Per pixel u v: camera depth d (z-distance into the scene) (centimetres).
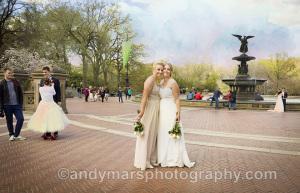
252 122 1567
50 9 4919
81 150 841
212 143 962
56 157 762
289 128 1339
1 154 794
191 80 6091
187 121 1575
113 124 1390
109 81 6231
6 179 592
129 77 6059
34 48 4397
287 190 541
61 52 5000
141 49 5447
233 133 1172
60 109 1009
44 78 1005
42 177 605
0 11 4056
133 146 895
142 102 669
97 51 5209
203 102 2812
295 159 763
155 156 700
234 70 6197
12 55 4153
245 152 838
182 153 688
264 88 6694
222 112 2238
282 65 6875
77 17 5022
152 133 679
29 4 4212
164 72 691
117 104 3114
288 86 6881
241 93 3164
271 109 2558
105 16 5194
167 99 693
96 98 3891
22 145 909
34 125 985
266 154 817
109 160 735
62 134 1109
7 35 4300
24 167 674
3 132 1129
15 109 977
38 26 4306
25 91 1911
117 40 5256
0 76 1847
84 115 1803
